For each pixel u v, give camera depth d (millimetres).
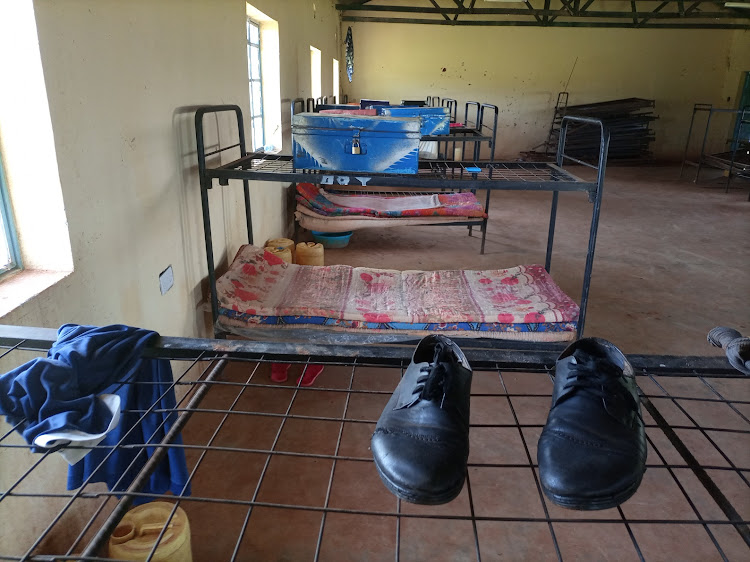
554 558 1636
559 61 9562
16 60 1354
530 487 1901
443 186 2414
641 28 9422
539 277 2893
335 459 808
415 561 1611
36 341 1018
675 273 4168
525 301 2594
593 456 829
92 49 1598
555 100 9758
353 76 9438
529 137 9922
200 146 2312
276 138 4344
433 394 942
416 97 9609
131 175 1868
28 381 857
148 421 1137
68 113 1480
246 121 3289
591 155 9445
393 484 826
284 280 2855
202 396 956
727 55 9656
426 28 9250
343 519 1750
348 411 2309
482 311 2457
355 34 9219
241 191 3271
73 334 998
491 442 2131
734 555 1647
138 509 1440
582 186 2404
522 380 2578
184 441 2080
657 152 10258
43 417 851
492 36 9344
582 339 1040
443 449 857
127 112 1827
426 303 2588
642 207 6492
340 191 5242
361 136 2344
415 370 1000
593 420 885
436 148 5059
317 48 6285
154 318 2092
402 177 2498
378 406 2354
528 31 9359
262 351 1024
